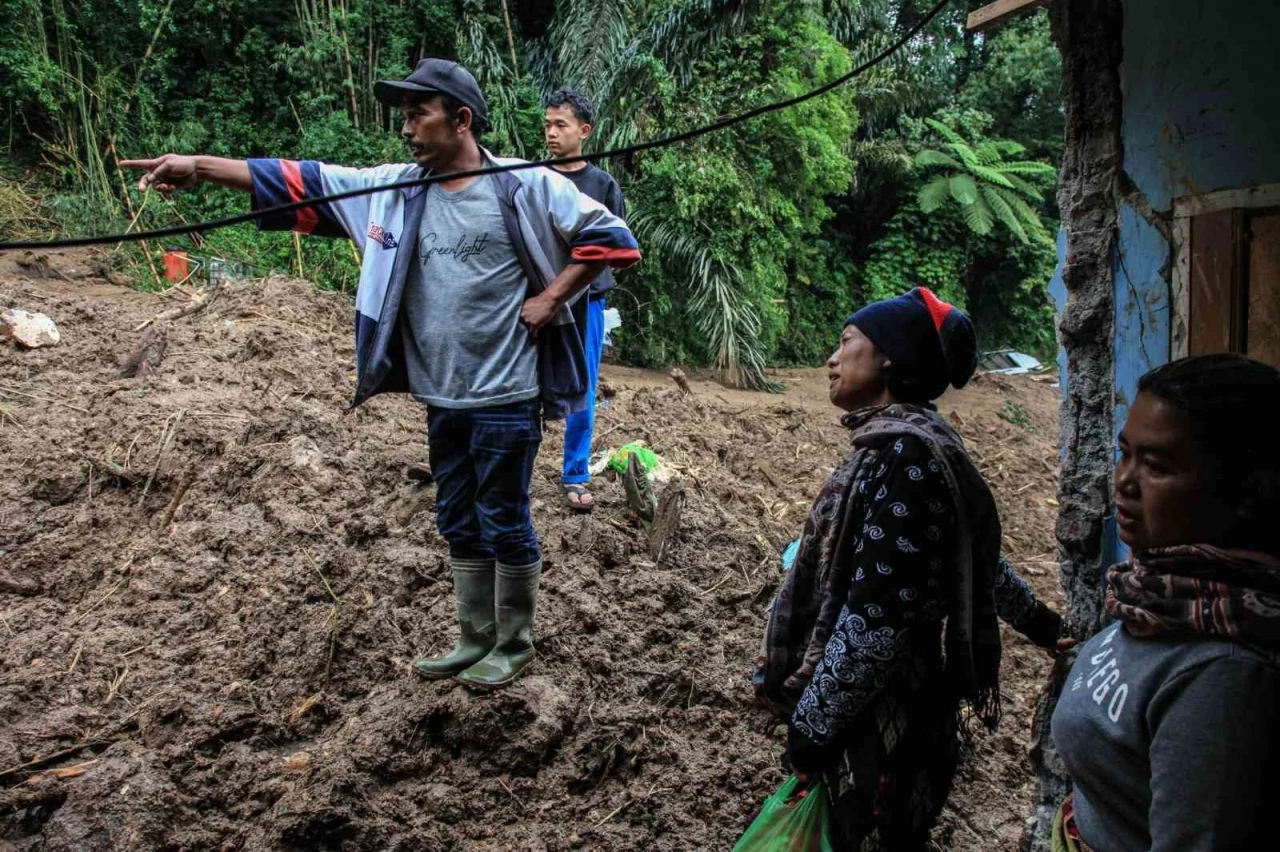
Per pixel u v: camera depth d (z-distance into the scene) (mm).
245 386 5059
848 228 15656
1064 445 2875
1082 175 2760
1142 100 2586
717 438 6172
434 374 2857
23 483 4082
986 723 2297
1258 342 2346
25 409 4574
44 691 3230
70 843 2744
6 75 9383
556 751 3242
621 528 4426
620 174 10648
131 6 10141
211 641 3512
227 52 11016
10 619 3525
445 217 2785
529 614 3193
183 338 5504
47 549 3826
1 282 5820
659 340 10352
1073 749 1495
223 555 3848
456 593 3240
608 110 10562
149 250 8289
